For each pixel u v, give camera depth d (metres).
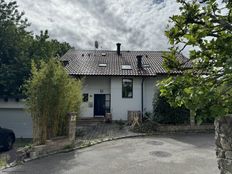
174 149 11.85
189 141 13.86
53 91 10.97
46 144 10.68
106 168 8.88
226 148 4.90
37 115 10.96
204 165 9.24
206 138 14.82
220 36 3.70
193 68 4.00
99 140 13.53
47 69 11.17
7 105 18.14
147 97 22.33
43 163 9.43
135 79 22.28
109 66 23.31
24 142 16.05
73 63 24.11
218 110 3.04
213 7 3.72
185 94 3.32
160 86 3.83
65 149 11.38
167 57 4.11
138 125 17.81
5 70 20.45
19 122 18.14
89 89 22.64
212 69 3.81
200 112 3.17
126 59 25.34
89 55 26.41
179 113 17.34
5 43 21.91
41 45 24.17
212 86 3.35
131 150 11.59
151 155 10.70
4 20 22.59
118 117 22.19
